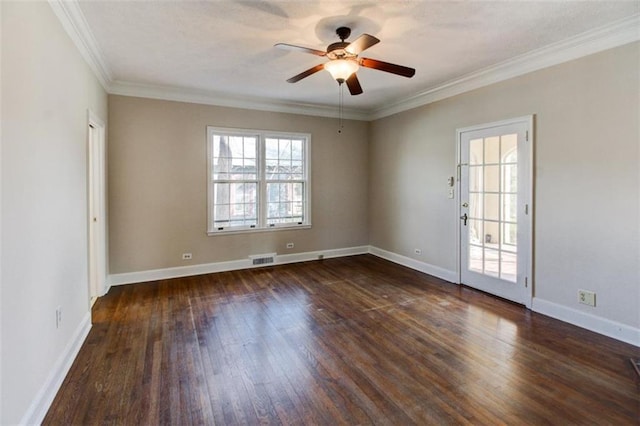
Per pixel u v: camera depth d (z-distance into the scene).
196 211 4.81
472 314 3.38
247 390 2.16
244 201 5.20
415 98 4.90
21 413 1.68
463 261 4.32
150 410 1.96
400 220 5.40
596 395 2.09
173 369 2.40
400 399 2.07
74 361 2.50
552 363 2.46
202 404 2.02
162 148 4.55
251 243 5.25
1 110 1.54
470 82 4.04
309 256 5.72
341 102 5.30
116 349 2.68
